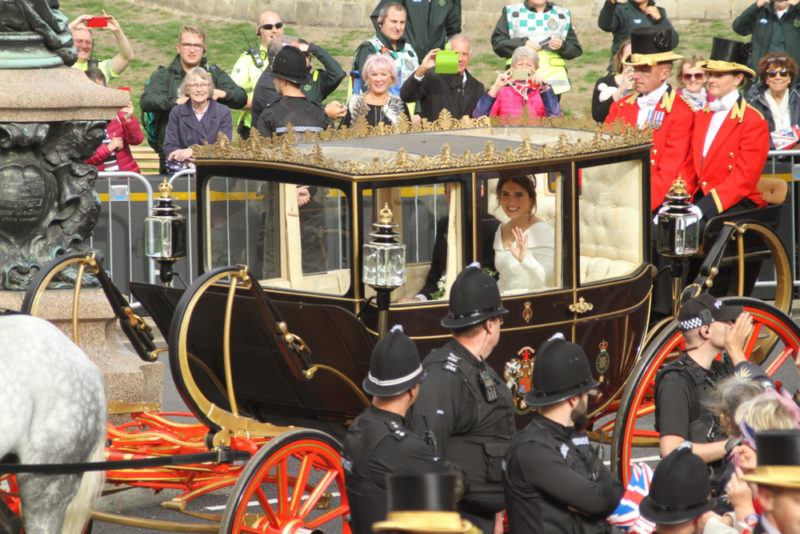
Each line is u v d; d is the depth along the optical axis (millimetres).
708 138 29922
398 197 22609
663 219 25641
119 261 40875
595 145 24453
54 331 19344
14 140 27219
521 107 41219
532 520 16891
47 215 28641
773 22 53875
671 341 24859
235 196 24359
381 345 17484
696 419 20938
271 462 20016
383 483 17016
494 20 88312
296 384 23031
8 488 22516
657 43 30906
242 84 48625
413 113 44125
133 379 27672
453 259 22875
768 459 11914
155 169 52500
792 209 42344
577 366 17156
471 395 18359
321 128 36562
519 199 23484
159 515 26234
